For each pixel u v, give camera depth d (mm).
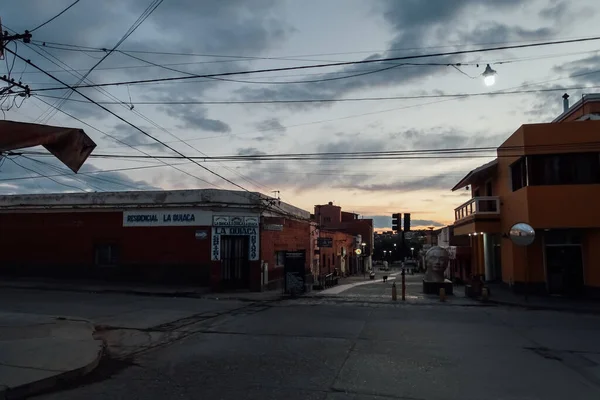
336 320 14344
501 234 26125
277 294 23203
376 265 109875
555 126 21453
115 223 25797
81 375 7777
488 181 29750
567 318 15398
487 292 20500
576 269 22312
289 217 30906
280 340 11023
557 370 8297
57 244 26641
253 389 6922
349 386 7094
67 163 7234
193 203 24625
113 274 25484
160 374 7906
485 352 9766
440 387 7082
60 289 22969
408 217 21719
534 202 21375
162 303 18578
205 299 20609
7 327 11539
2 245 27531
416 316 15391
